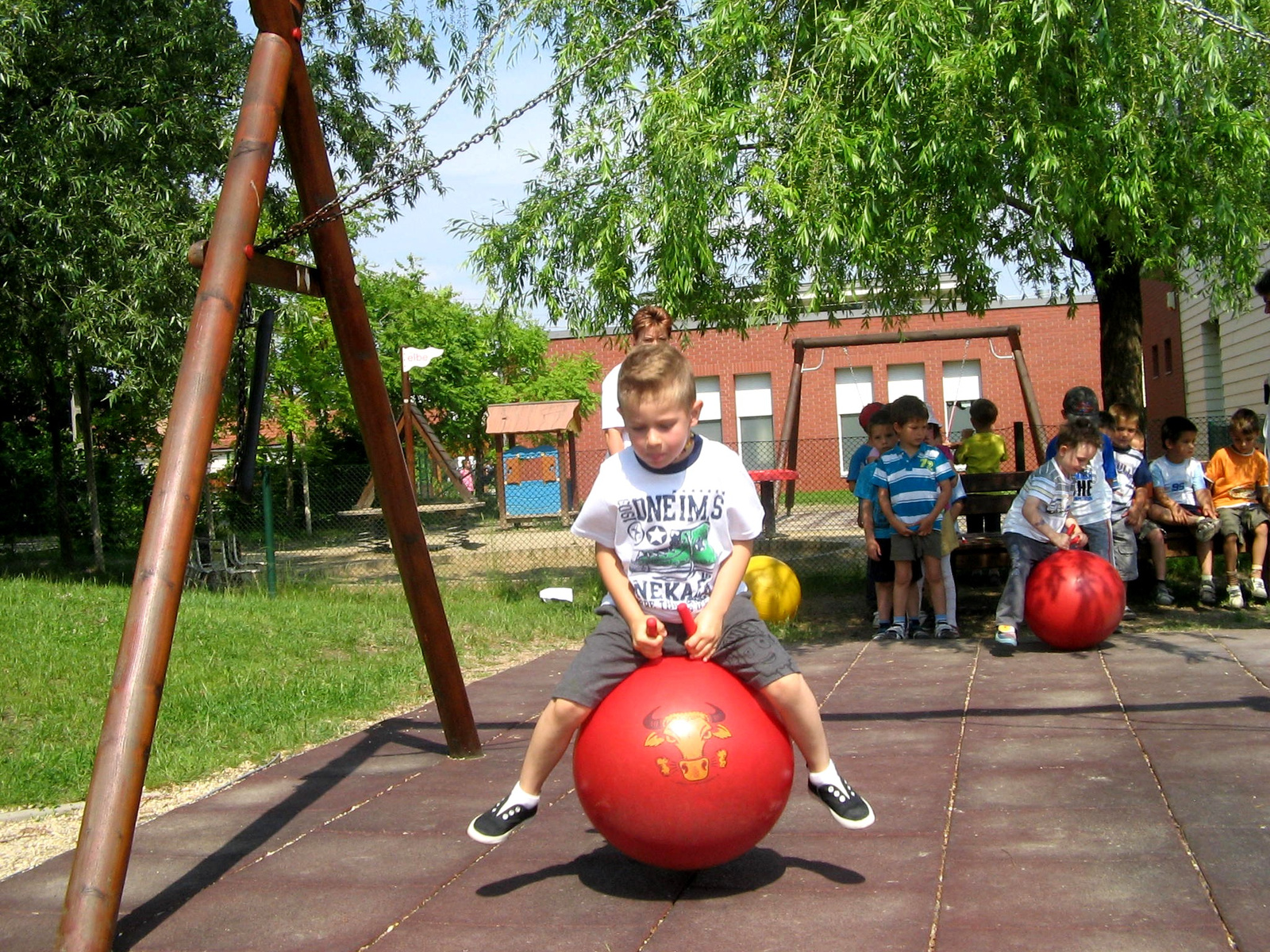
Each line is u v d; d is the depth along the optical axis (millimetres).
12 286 12227
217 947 3285
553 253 9250
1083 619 7258
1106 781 4469
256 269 4223
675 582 3469
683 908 3418
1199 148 8242
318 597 11477
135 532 21141
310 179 4574
